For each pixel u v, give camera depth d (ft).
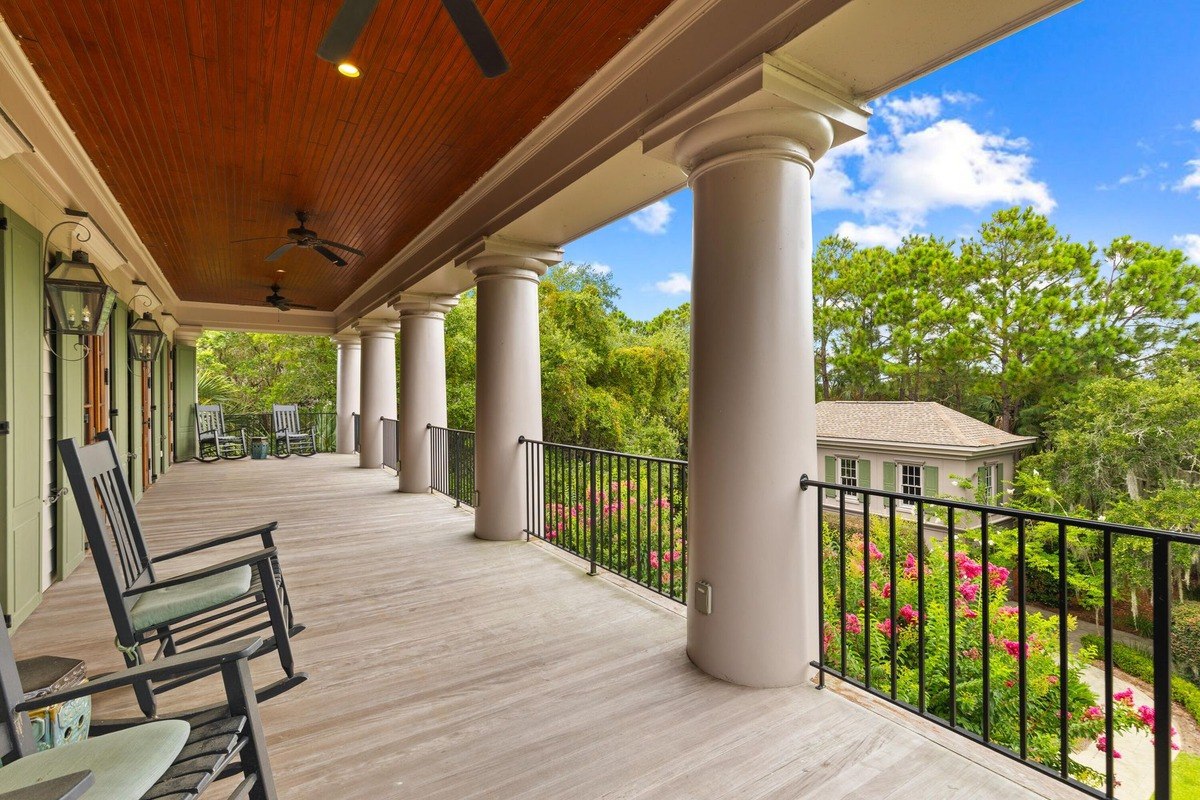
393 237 19.16
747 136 7.56
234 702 4.37
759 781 5.72
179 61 8.89
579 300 54.85
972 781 5.70
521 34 8.38
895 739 6.42
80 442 13.35
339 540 15.53
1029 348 51.08
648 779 5.77
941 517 37.24
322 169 13.15
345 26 5.76
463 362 49.62
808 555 7.86
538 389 15.76
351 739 6.49
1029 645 12.90
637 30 8.41
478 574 12.55
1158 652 4.60
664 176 10.23
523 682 7.78
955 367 56.49
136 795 3.41
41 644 9.27
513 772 5.90
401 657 8.55
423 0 7.50
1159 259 47.03
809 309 8.00
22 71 8.93
